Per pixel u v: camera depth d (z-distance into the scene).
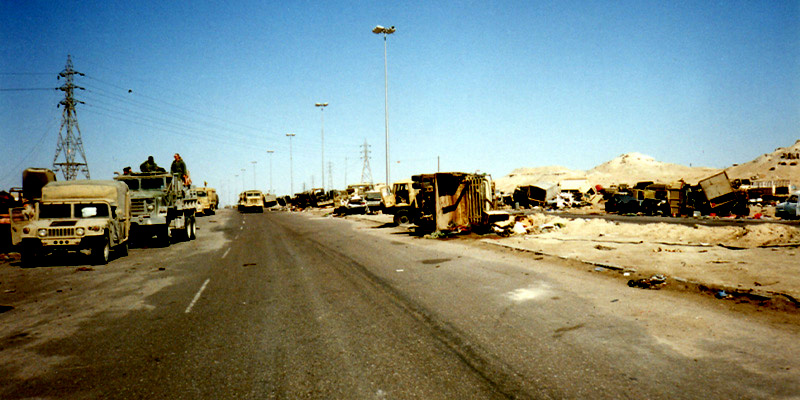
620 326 5.51
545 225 18.52
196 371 4.53
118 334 5.85
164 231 16.97
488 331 5.53
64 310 7.19
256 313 6.83
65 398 3.95
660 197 29.81
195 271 11.13
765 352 4.49
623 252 11.26
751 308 6.09
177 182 19.00
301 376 4.33
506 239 15.66
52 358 4.98
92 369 4.63
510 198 47.75
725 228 14.13
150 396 3.97
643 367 4.23
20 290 8.90
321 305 7.23
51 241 11.90
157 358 4.93
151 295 8.29
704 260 9.54
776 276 7.53
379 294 7.91
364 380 4.18
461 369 4.36
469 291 7.86
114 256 14.12
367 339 5.40
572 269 9.57
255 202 59.22
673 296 6.94
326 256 13.44
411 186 23.67
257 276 10.22
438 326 5.82
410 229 21.94
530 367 4.34
